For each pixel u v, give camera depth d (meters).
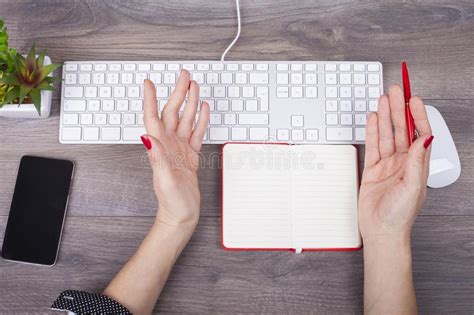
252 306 0.71
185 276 0.71
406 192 0.61
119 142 0.73
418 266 0.72
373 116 0.70
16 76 0.65
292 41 0.78
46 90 0.69
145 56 0.77
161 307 0.70
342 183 0.72
